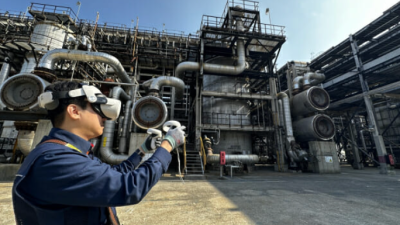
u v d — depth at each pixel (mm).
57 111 1002
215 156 11867
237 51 17266
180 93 16234
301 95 16938
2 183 7246
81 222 777
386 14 15102
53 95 961
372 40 17062
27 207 715
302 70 20922
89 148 1029
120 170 1167
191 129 19906
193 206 4676
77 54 11789
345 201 5215
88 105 1021
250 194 6023
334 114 23703
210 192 6293
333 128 15562
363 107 22141
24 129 9883
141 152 1321
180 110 28438
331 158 14508
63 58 11805
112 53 22812
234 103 17953
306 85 17578
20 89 9562
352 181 9219
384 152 14469
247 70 17953
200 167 12070
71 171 694
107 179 727
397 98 15836
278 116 16750
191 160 12680
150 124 12172
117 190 721
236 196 5738
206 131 15523
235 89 17609
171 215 4027
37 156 734
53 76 10734
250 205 4777
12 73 16922
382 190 6855
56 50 11500
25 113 9531
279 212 4234
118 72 13773
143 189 788
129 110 14109
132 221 3684
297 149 15164
